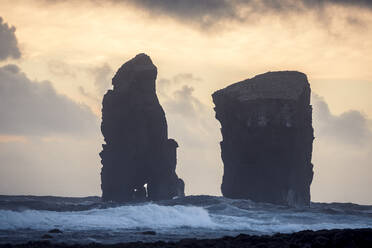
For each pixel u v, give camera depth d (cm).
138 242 7881
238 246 7281
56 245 7494
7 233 9325
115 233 9675
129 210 12731
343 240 6919
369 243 6931
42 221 10988
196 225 11612
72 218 11544
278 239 7650
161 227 11131
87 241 8431
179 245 7406
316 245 6919
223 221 12531
